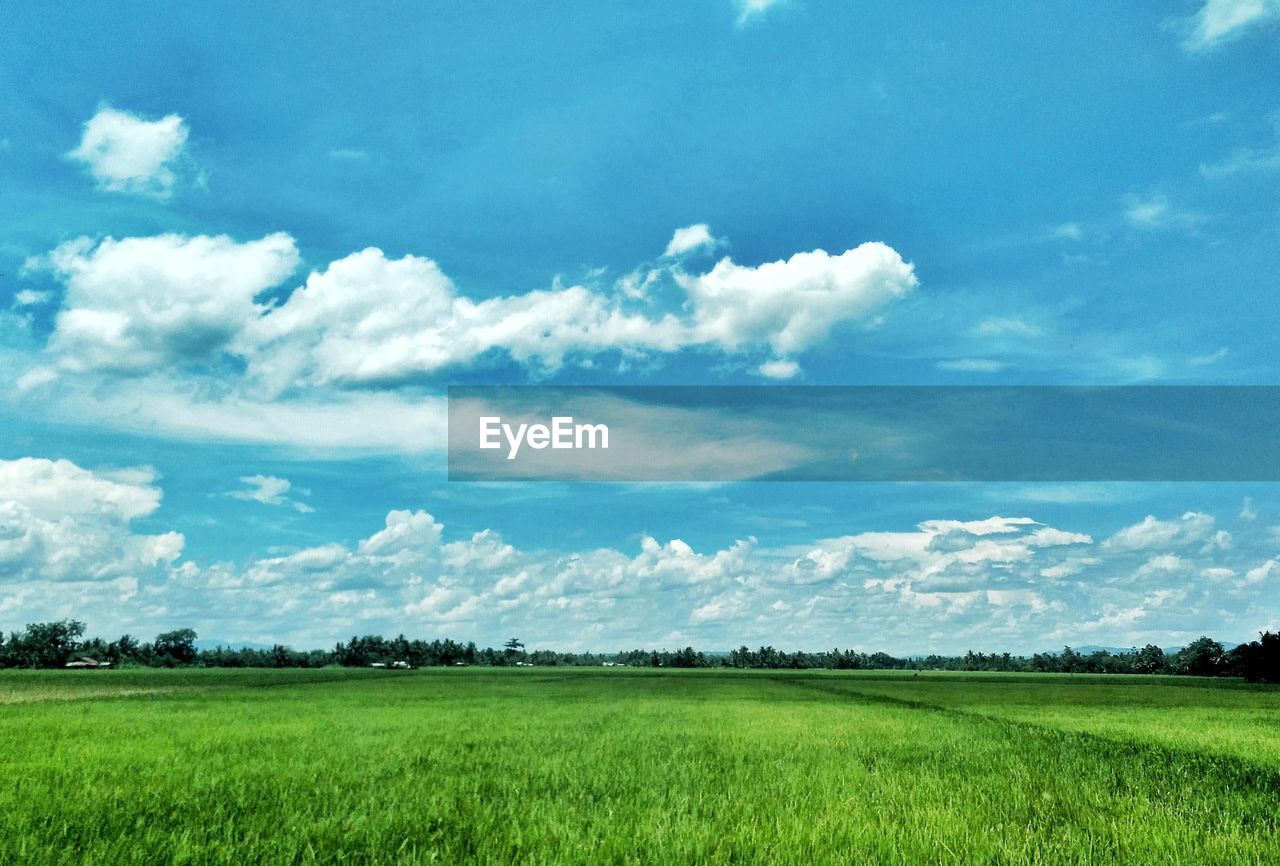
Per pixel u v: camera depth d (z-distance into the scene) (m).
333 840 8.24
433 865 7.51
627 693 49.59
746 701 40.31
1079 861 7.84
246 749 16.36
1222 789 12.53
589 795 11.23
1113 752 17.50
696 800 10.78
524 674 101.25
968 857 7.75
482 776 12.91
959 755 16.50
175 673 94.44
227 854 7.54
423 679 77.62
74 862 7.41
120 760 14.45
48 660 137.88
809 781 12.59
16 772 12.73
